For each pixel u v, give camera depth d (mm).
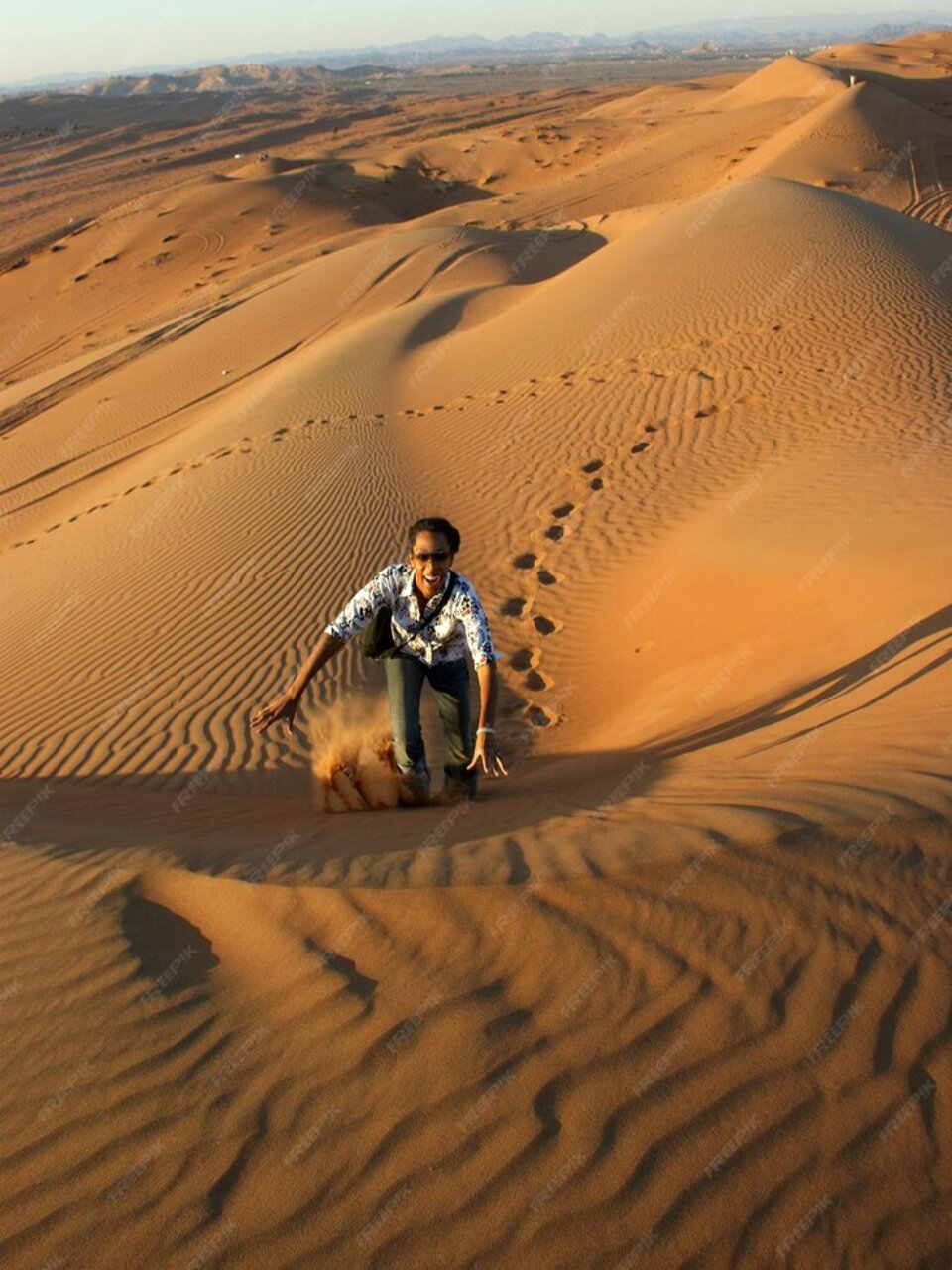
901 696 4871
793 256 19500
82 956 3160
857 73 76812
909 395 13117
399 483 14086
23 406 30422
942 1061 2461
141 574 12281
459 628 5109
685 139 60500
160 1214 2254
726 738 5613
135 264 53219
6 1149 2457
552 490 13188
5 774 8203
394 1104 2467
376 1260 2119
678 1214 2166
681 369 15859
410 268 33969
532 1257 2104
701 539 10586
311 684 9141
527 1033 2629
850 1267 2047
